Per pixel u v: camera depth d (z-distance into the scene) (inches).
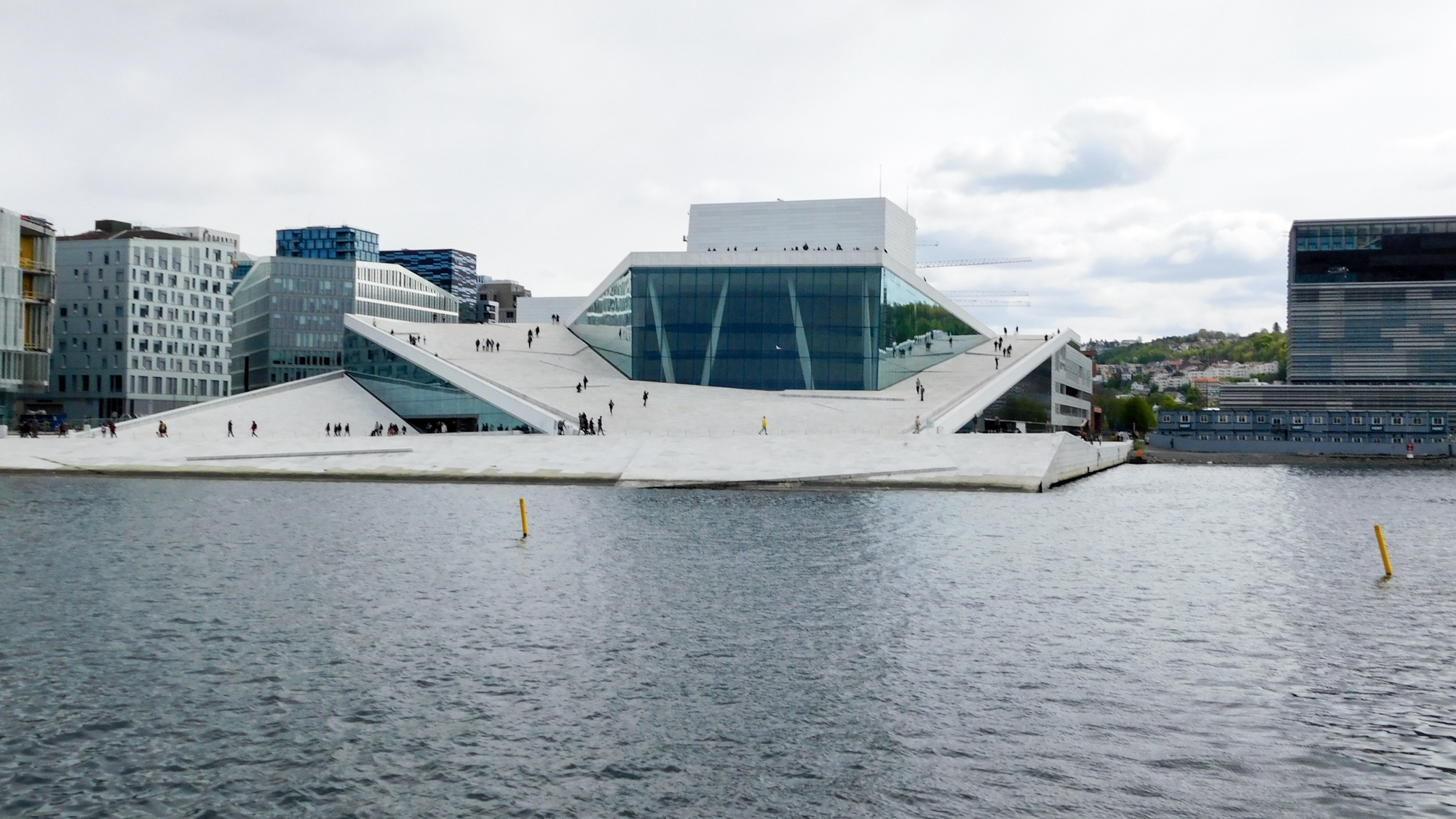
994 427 3971.5
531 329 4852.4
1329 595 1389.0
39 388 4968.0
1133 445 6181.1
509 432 3558.1
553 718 864.3
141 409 6254.9
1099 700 918.4
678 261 4040.4
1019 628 1167.6
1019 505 2423.7
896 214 4995.1
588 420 3297.2
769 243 4889.3
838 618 1200.2
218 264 6791.3
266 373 7268.7
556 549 1663.4
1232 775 764.0
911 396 3786.9
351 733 828.6
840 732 837.8
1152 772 767.7
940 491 2741.1
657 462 2920.8
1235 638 1133.7
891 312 4047.7
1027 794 732.0
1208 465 5403.5
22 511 2114.9
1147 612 1257.4
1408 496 3198.8
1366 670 1018.1
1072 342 5344.5
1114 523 2146.9
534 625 1154.0
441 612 1212.5
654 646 1074.1
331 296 7377.0
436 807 706.2
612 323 4306.1
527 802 715.4
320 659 1019.3
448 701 901.8
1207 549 1806.1
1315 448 6378.0
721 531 1886.1
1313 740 830.5
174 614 1189.7
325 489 2706.7
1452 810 713.6
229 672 976.3
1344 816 704.4
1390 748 816.9
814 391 3855.8
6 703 888.3
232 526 1916.8
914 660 1030.4
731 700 910.4
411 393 3929.6
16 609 1210.0
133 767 764.6
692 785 741.3
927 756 792.9
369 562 1533.0
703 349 4028.1
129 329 6151.6
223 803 710.5
